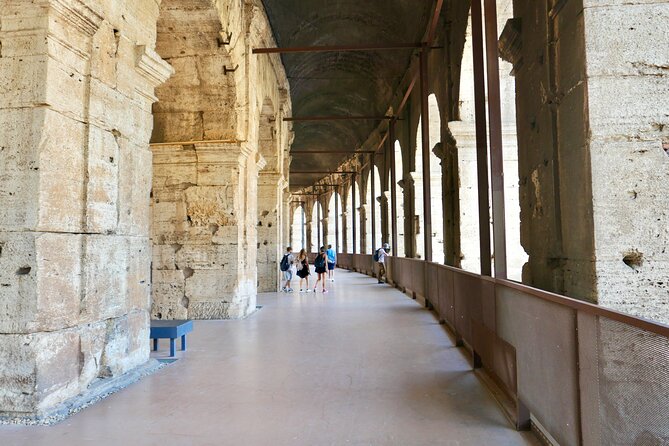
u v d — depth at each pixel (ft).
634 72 15.15
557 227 17.83
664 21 15.16
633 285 14.76
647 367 6.91
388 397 16.47
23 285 14.39
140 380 18.60
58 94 15.39
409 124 59.72
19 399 14.20
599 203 15.01
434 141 51.72
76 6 15.65
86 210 16.58
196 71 33.91
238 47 35.01
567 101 16.81
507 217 33.73
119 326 18.47
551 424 10.84
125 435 13.12
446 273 29.50
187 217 35.06
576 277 16.29
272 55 51.72
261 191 56.39
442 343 25.58
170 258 34.96
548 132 18.31
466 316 22.35
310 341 26.21
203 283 34.76
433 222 54.29
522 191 22.00
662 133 14.97
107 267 17.74
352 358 22.20
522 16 21.40
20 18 14.97
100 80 17.48
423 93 39.99
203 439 12.87
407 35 54.19
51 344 14.79
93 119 16.97
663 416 6.50
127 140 19.31
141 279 20.39
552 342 10.73
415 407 15.46
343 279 76.59
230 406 15.53
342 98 89.86
